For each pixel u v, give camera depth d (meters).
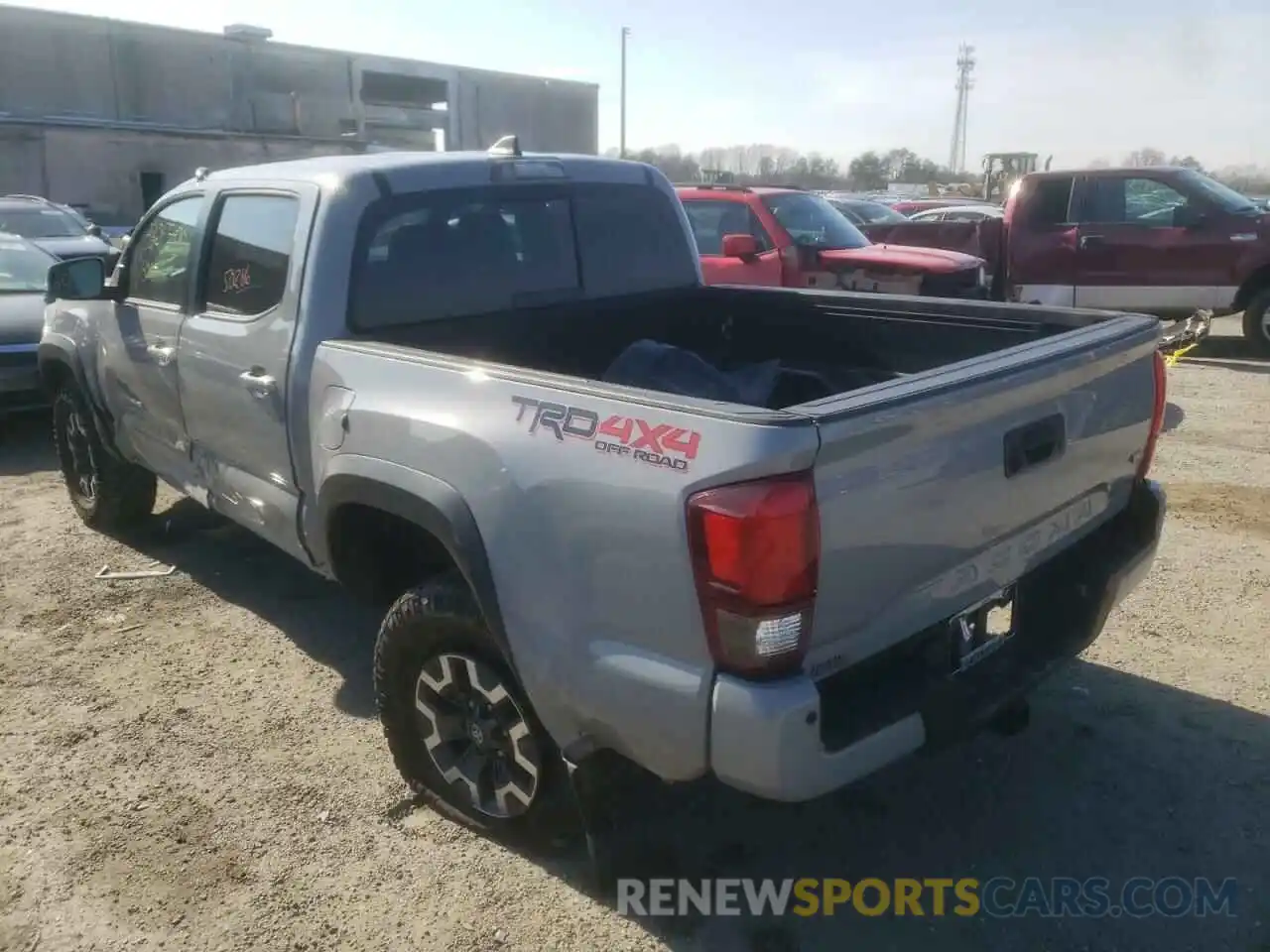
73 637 4.73
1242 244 10.80
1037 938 2.88
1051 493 2.96
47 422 8.84
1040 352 2.86
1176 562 5.28
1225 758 3.64
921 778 3.58
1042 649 3.10
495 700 3.05
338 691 4.25
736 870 3.16
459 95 38.66
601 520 2.52
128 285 4.96
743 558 2.26
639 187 4.57
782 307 4.45
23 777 3.67
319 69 34.69
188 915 3.01
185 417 4.51
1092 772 3.59
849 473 2.34
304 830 3.37
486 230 4.03
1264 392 9.25
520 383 2.79
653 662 2.48
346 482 3.32
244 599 5.12
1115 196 11.38
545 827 3.09
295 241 3.71
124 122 29.41
